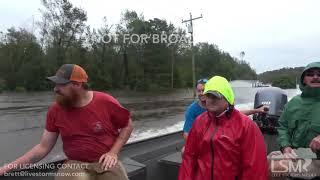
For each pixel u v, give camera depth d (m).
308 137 3.56
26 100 35.84
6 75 58.50
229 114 3.07
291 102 3.70
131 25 67.69
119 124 3.32
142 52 69.31
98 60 63.94
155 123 20.08
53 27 62.44
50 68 59.44
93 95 3.23
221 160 3.01
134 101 38.66
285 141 3.68
